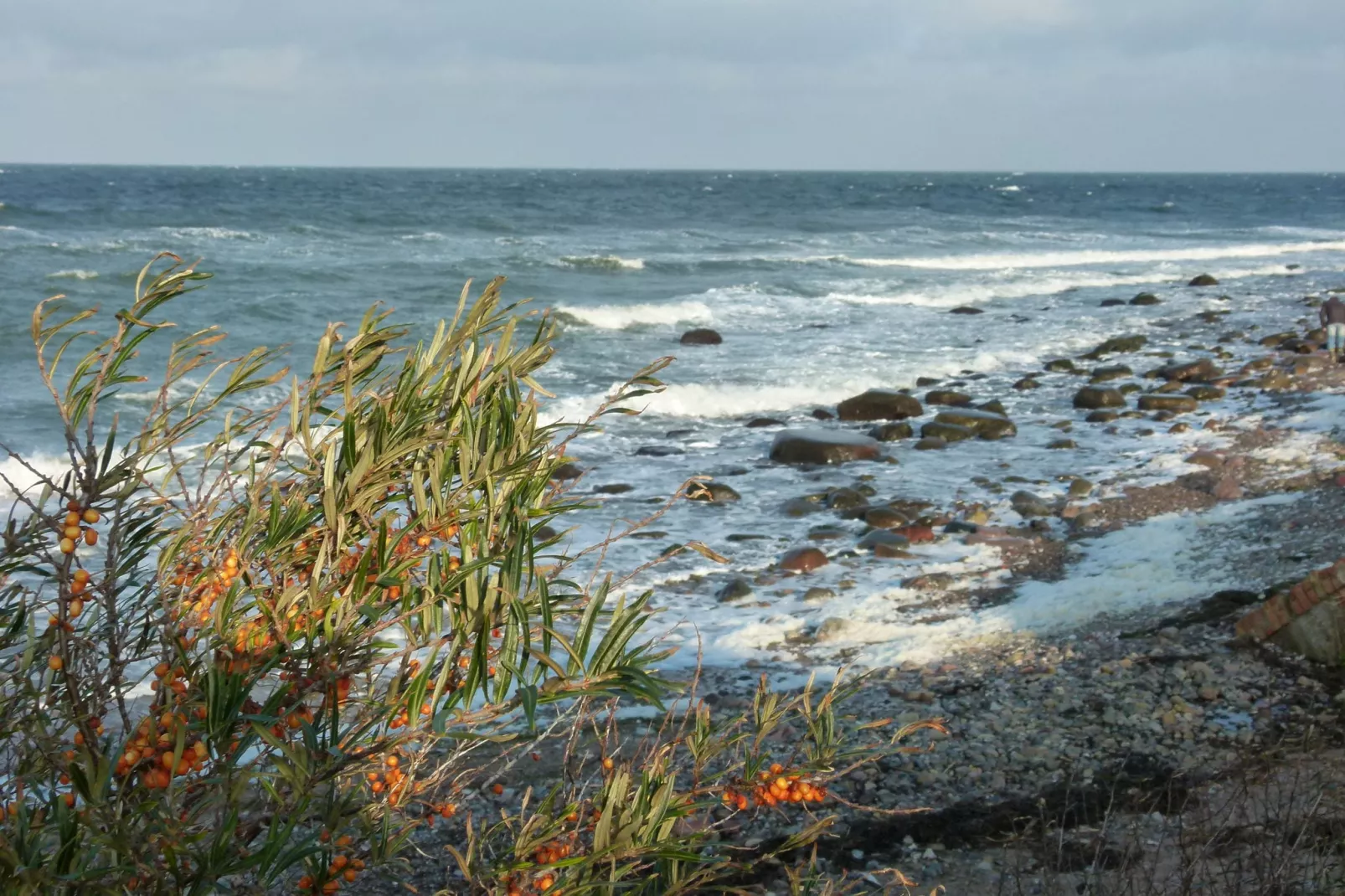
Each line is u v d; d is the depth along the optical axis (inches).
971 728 223.9
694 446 578.9
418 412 84.6
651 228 2084.2
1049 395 695.7
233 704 76.8
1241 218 2851.9
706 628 326.0
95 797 71.1
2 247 1257.4
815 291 1183.6
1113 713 223.1
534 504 87.4
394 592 84.2
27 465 84.2
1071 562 371.2
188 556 88.4
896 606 337.7
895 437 589.3
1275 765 193.3
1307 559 309.9
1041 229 2273.6
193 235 1539.1
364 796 93.7
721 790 98.7
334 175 6520.7
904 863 174.2
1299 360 698.2
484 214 2266.2
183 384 604.1
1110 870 162.6
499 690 82.0
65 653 84.4
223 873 75.0
